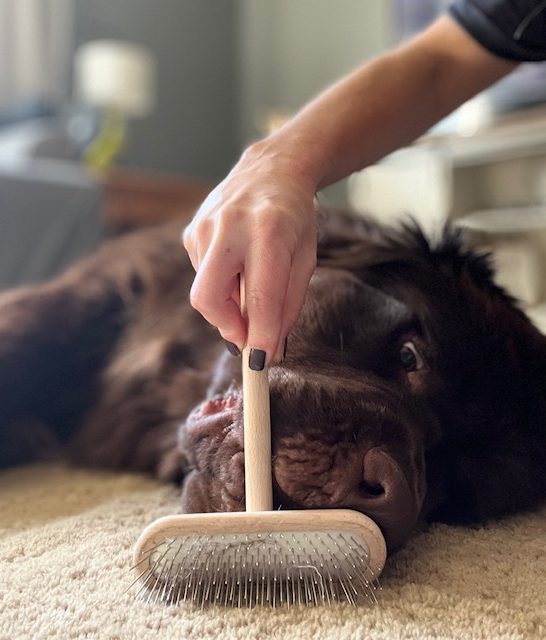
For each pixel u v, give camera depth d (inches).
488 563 20.6
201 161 114.3
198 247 18.4
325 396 19.2
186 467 25.7
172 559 17.2
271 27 113.1
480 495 24.2
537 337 26.3
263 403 17.8
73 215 57.1
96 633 16.3
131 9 104.3
